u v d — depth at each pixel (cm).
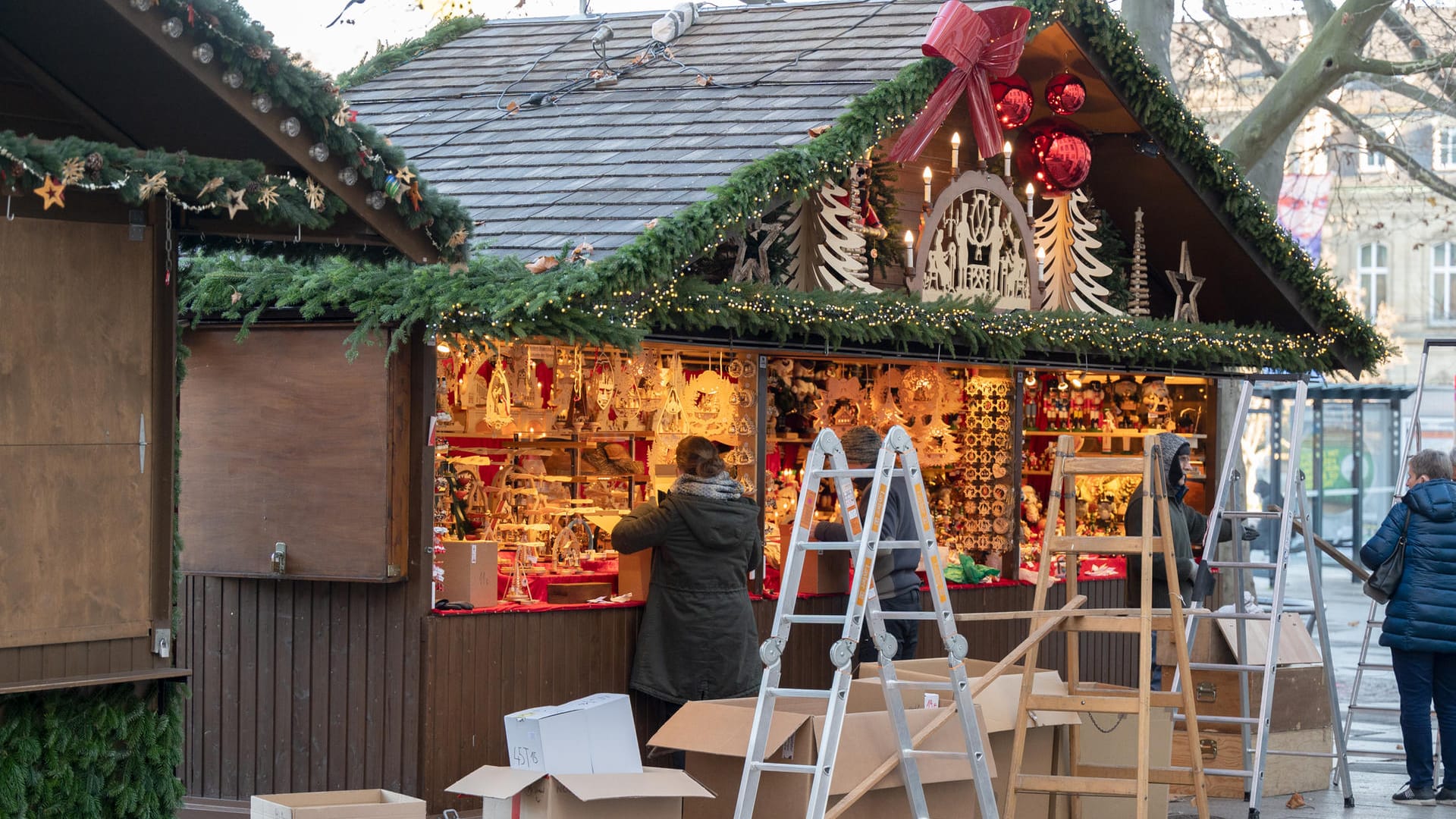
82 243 600
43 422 589
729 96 1065
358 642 841
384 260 772
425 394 834
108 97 645
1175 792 984
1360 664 1055
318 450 838
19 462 583
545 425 1010
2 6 589
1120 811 809
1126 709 732
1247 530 1073
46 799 598
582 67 1200
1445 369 4297
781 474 1149
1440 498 954
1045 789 738
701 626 887
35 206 588
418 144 1115
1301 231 2298
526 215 930
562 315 793
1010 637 1167
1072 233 1213
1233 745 979
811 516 677
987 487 1186
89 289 601
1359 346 1330
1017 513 1178
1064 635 1211
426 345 833
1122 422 1377
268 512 850
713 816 714
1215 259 1291
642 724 909
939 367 1180
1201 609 798
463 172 1039
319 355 841
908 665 817
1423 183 2031
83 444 599
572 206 931
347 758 842
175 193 609
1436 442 3888
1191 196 1232
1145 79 1151
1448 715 966
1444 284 4297
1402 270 4319
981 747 679
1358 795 990
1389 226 4241
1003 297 1127
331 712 848
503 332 784
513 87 1189
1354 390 2634
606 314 810
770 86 1061
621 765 675
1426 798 962
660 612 894
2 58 629
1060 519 1298
